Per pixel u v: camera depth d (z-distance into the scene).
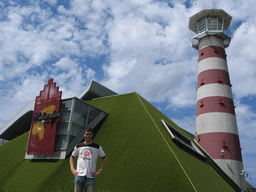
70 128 23.12
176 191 14.61
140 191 15.17
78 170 6.59
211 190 17.25
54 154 22.86
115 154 19.92
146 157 18.22
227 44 46.41
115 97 32.69
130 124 23.75
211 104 38.19
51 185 18.59
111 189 16.02
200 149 31.06
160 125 23.09
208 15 46.59
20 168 23.89
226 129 36.00
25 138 32.06
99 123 26.95
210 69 41.22
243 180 33.09
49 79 27.17
